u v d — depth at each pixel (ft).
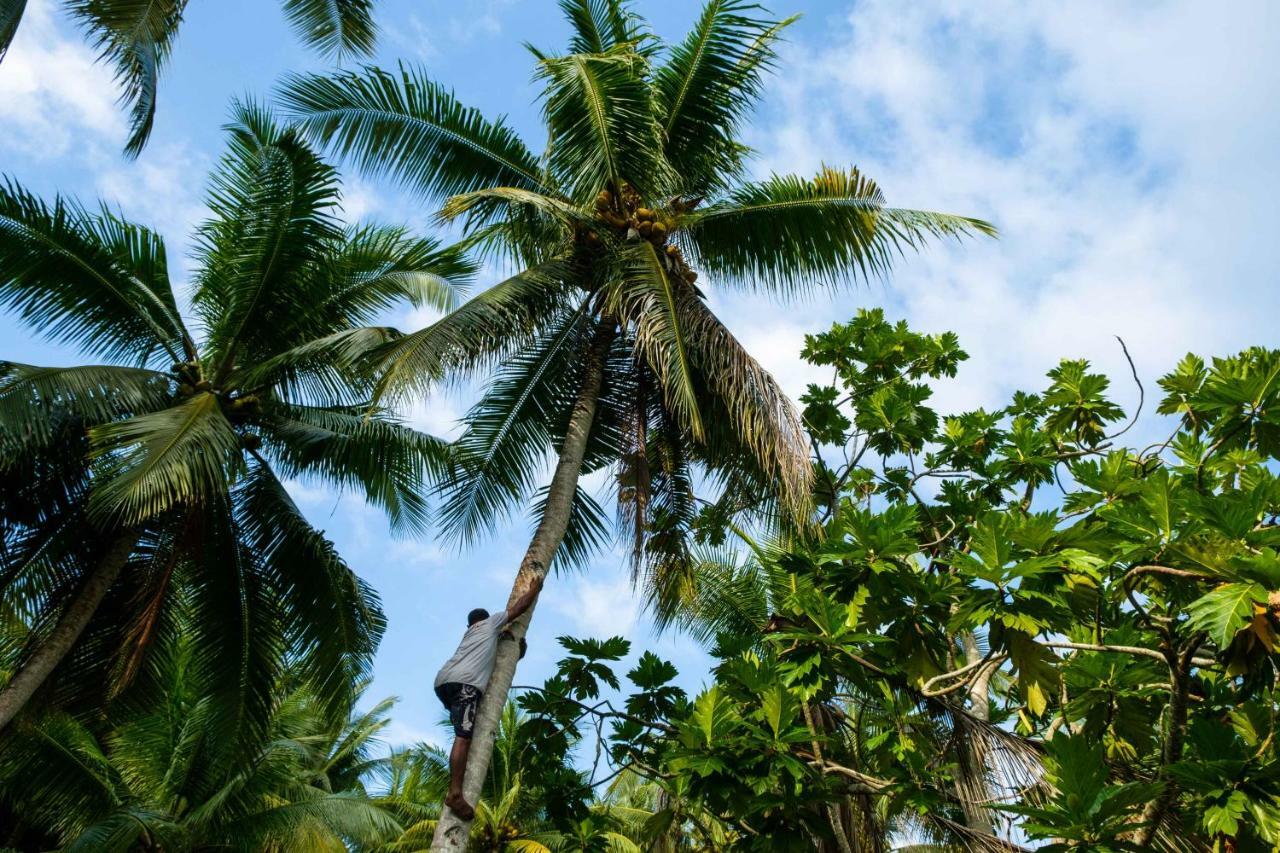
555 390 33.81
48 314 40.50
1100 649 20.24
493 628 23.82
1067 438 35.76
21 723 39.40
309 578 42.55
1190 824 18.53
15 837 64.39
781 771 21.56
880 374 40.75
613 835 66.85
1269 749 16.90
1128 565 20.48
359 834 61.93
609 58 30.25
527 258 35.14
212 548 41.52
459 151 33.94
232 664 41.91
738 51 34.27
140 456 33.32
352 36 42.19
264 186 40.93
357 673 42.37
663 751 25.81
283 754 60.64
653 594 31.81
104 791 55.93
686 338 29.50
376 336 40.11
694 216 33.42
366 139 33.47
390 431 42.24
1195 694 22.67
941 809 24.06
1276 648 15.43
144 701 43.04
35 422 34.68
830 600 21.62
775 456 28.27
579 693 27.91
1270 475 17.97
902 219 32.04
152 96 33.42
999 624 18.70
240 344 43.04
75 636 37.55
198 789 59.82
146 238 41.68
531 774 27.99
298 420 42.73
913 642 21.40
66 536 39.91
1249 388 25.40
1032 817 15.70
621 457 31.45
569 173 32.37
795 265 33.78
